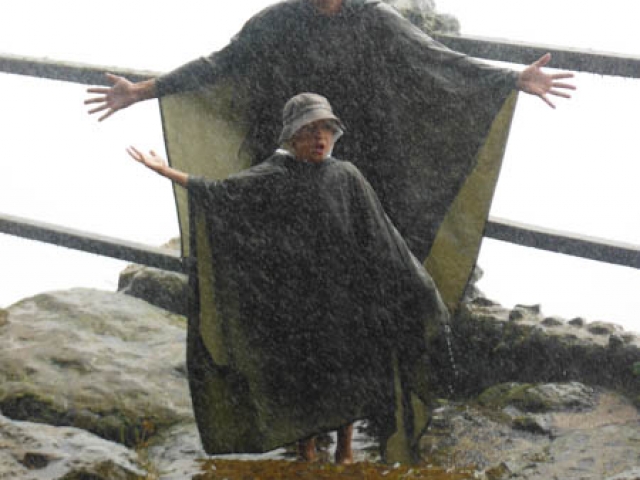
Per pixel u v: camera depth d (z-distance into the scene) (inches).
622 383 230.5
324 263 211.3
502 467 210.4
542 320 241.9
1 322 247.0
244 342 214.1
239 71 233.1
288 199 210.1
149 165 207.3
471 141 230.5
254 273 212.5
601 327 237.6
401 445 215.6
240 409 215.0
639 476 193.2
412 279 214.1
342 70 231.8
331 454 221.8
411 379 217.5
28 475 197.6
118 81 231.8
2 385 229.9
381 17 230.2
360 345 214.1
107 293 258.1
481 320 242.5
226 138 235.9
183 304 259.4
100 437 221.1
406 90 231.5
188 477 210.1
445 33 250.2
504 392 234.7
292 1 230.8
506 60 245.9
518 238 245.9
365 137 234.2
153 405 228.4
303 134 209.3
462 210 234.7
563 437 217.8
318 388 214.7
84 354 236.5
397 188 234.7
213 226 210.5
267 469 213.5
